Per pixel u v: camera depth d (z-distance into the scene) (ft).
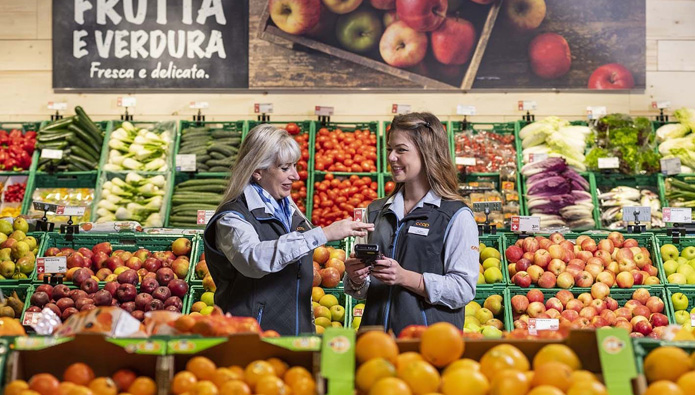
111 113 22.90
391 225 11.14
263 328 10.60
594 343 7.40
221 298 10.93
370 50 22.49
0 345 7.47
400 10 22.38
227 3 22.65
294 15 22.52
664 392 6.70
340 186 21.02
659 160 20.98
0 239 16.89
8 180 21.36
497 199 20.43
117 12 22.63
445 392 6.93
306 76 22.54
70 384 7.04
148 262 16.22
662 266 16.63
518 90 22.62
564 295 15.75
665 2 22.79
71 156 21.38
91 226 17.72
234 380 7.09
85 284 15.33
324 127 22.57
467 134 22.09
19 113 22.80
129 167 21.35
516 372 6.83
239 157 10.98
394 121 11.18
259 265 10.16
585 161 21.13
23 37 22.91
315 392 7.15
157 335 7.61
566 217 20.26
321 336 7.53
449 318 10.66
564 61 22.34
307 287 11.03
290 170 11.05
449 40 22.39
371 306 10.90
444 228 10.79
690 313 15.72
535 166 20.90
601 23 22.41
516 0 22.39
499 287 15.94
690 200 20.22
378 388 6.76
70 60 22.59
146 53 22.61
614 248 16.94
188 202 20.77
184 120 22.68
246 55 22.61
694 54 22.65
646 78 22.59
